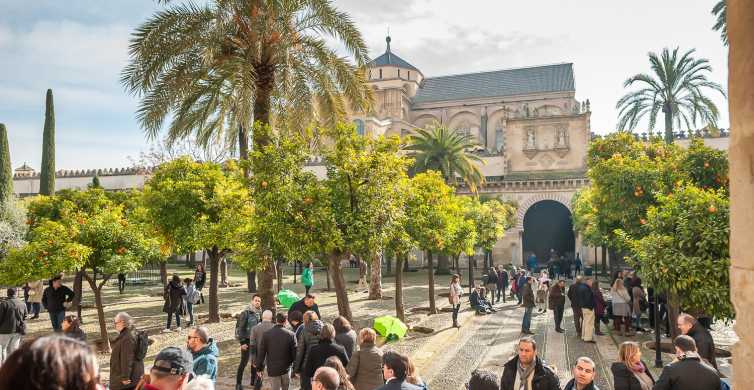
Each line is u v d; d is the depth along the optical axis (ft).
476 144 163.94
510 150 186.70
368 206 45.75
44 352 5.24
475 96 252.42
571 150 180.75
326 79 60.95
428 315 68.33
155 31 51.16
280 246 46.14
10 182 124.36
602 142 83.20
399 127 234.17
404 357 18.10
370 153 47.93
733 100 7.56
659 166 66.49
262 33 52.60
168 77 52.70
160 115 52.54
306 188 45.34
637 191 65.77
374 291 85.40
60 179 212.02
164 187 62.39
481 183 148.05
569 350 47.88
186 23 52.60
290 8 54.60
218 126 70.64
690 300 36.52
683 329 27.76
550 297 57.72
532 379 19.88
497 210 130.41
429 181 65.00
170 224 59.88
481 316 69.31
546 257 192.13
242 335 34.14
